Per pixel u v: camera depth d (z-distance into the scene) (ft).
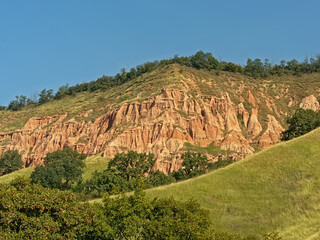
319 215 119.24
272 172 156.97
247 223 128.88
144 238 99.14
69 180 285.84
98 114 468.75
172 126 378.94
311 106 471.21
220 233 101.91
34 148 464.24
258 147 396.37
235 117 423.23
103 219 101.09
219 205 145.07
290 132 276.41
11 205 91.56
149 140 375.04
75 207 98.84
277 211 131.23
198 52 570.87
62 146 442.09
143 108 415.85
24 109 638.53
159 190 161.58
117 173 263.49
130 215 102.27
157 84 462.60
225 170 168.96
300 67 590.14
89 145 419.54
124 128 397.39
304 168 151.43
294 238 108.37
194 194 155.22
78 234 98.58
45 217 94.43
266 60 618.85
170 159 340.80
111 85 629.10
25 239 89.30
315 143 167.63
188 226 94.79
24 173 334.03
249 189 151.02
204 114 407.44
